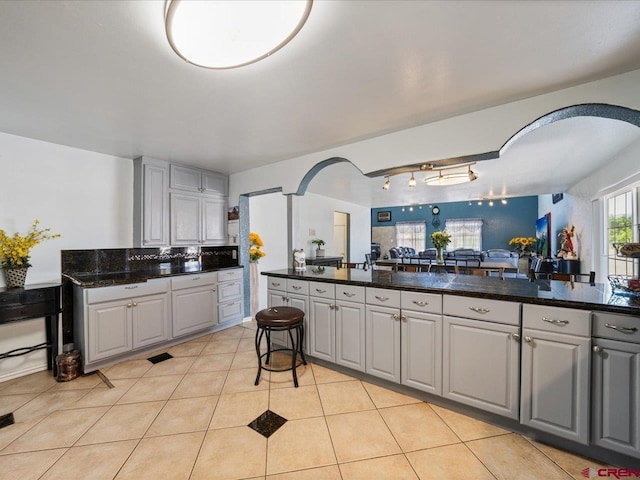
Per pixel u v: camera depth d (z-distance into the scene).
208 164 3.61
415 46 1.41
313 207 6.43
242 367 2.67
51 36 1.29
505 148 2.11
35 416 1.94
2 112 2.10
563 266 5.24
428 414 1.94
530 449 1.61
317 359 2.72
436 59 1.52
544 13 1.20
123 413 1.96
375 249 10.52
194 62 1.33
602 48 1.43
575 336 1.53
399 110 2.12
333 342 2.52
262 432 1.76
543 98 1.89
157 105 2.01
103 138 2.67
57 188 2.82
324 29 1.27
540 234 8.10
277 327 2.36
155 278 2.97
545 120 1.97
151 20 1.20
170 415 1.93
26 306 2.34
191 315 3.34
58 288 2.55
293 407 2.02
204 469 1.47
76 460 1.54
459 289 1.93
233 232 4.12
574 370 1.53
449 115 2.21
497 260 7.07
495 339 1.76
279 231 5.02
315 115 2.19
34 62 1.49
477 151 2.13
